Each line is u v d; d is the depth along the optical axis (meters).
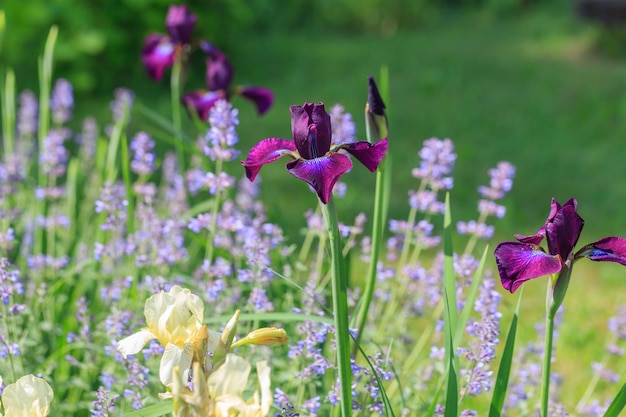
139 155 3.59
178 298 1.83
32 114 4.66
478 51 12.27
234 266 3.17
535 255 1.89
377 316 3.14
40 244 3.64
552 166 7.14
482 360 2.44
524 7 16.38
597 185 6.71
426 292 3.21
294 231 5.36
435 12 15.90
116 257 3.21
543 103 9.21
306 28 13.96
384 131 2.49
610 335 4.28
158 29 8.93
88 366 2.79
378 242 2.53
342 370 2.05
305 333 2.51
